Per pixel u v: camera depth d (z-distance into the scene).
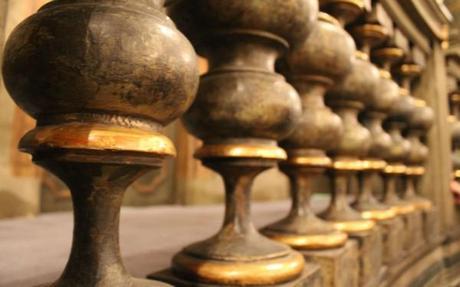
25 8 1.87
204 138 0.81
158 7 0.52
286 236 1.03
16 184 2.38
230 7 0.75
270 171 4.09
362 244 1.21
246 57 0.80
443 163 2.50
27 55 0.43
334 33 1.05
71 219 2.33
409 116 1.93
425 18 2.19
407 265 1.71
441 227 2.43
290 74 1.06
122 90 0.44
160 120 0.50
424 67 2.46
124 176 0.48
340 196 1.33
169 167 3.58
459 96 3.18
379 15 1.53
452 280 2.33
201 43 0.84
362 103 1.34
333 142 1.08
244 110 0.74
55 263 1.05
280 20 0.77
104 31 0.43
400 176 2.24
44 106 0.45
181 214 2.56
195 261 0.77
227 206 0.84
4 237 1.55
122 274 0.52
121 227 1.84
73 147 0.43
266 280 0.74
